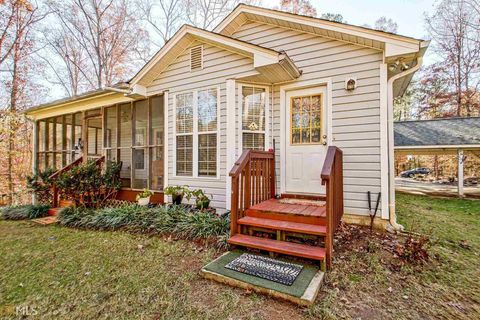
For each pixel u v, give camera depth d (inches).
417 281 104.3
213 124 199.5
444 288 100.0
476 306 89.2
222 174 193.3
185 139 214.2
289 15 189.3
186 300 91.9
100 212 202.2
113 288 101.9
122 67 608.7
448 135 393.7
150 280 107.1
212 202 197.5
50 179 260.5
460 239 158.6
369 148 167.3
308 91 190.2
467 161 629.6
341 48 176.9
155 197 231.3
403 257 122.0
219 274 104.0
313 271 106.5
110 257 132.8
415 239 139.2
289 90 196.5
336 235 150.3
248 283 97.0
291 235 126.8
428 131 422.3
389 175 167.5
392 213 166.9
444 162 685.9
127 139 283.3
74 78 606.9
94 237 167.0
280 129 197.3
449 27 623.8
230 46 181.3
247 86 196.2
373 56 167.2
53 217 234.1
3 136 486.6
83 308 89.7
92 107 284.2
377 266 114.6
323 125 184.2
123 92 234.2
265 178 173.0
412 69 164.2
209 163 201.2
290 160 195.0
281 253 117.9
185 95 214.5
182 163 215.8
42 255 139.6
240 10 210.7
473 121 426.3
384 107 163.5
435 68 673.6
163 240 154.2
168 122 223.6
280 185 196.5
